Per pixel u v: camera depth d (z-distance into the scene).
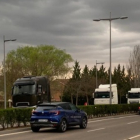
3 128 21.23
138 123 26.08
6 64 60.69
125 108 43.31
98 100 46.69
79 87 74.44
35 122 19.38
